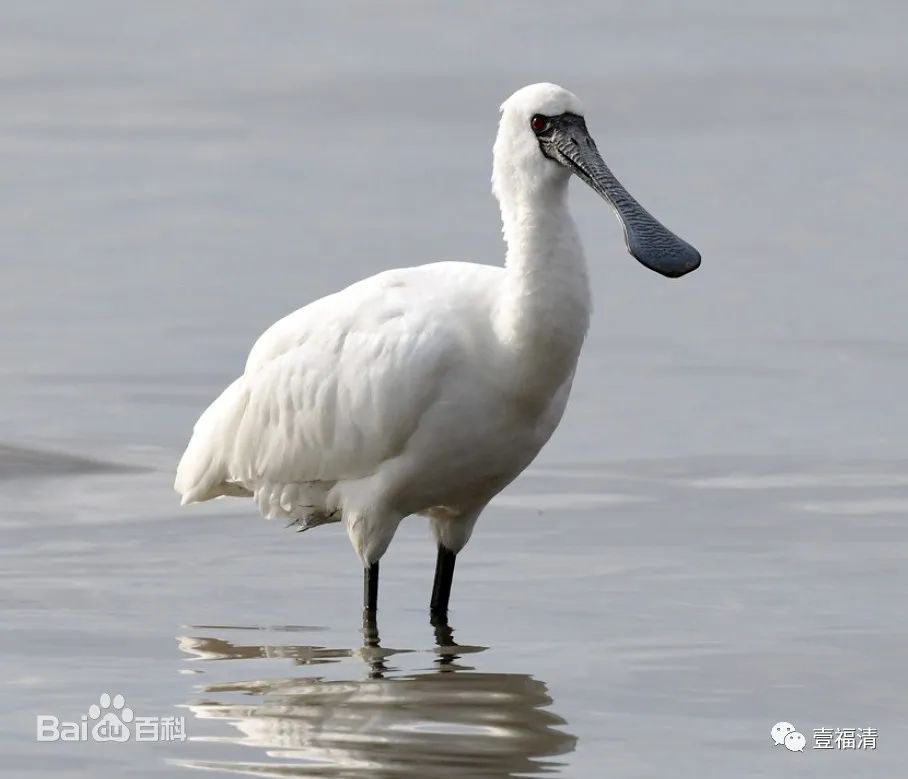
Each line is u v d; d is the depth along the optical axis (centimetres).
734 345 2344
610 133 3662
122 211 3044
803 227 2941
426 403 1326
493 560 1553
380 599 1455
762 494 1741
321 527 1641
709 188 3194
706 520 1656
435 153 3478
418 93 4025
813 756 1113
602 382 2181
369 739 1137
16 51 4506
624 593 1454
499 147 1335
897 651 1303
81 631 1353
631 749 1123
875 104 3888
